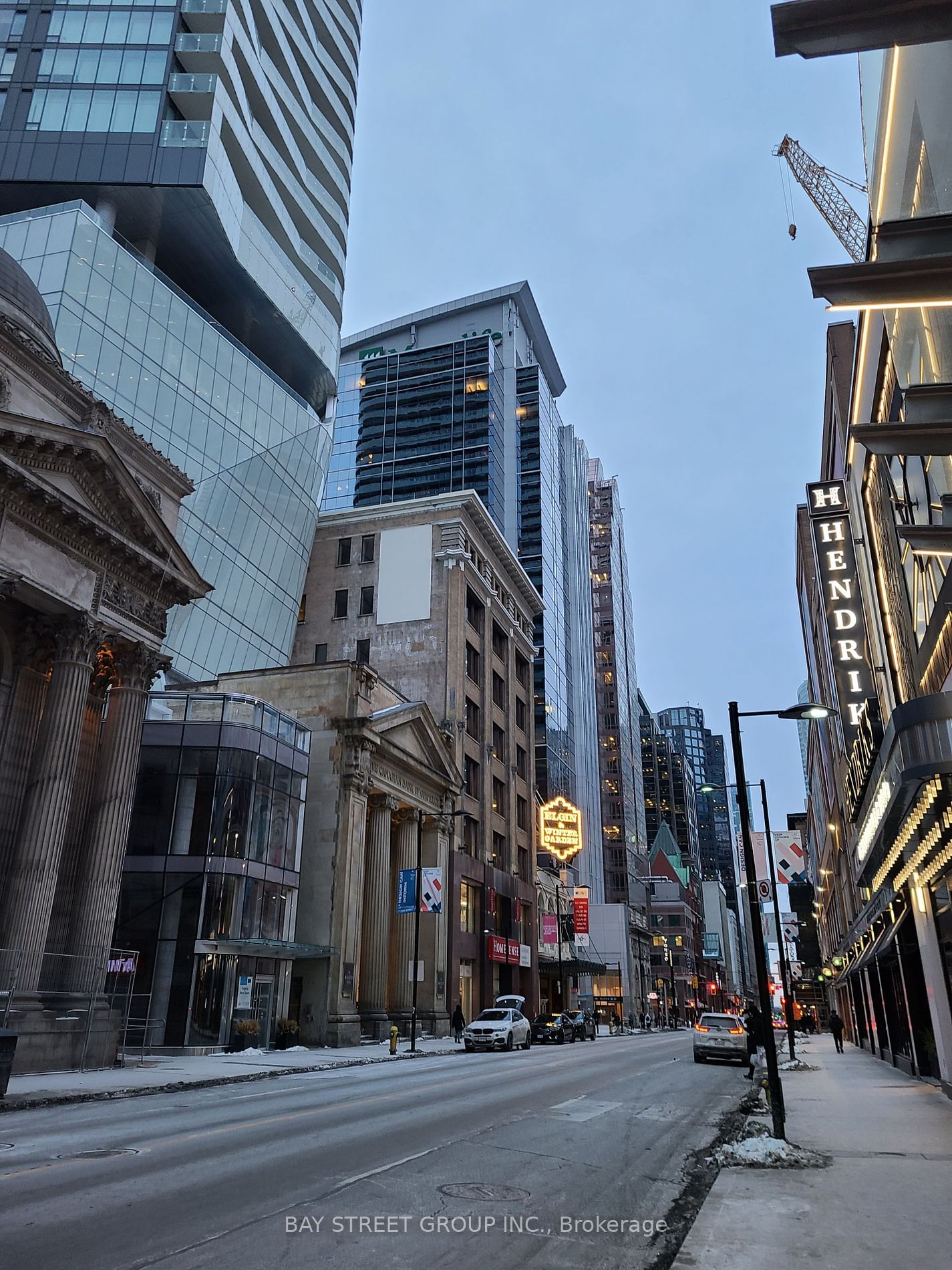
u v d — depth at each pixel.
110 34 68.69
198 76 67.44
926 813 14.61
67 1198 8.12
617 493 182.88
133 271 58.34
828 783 57.84
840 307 7.19
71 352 52.50
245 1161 9.98
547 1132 12.84
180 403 59.91
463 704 61.28
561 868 88.38
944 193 11.03
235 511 61.97
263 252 75.88
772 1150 10.55
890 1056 29.42
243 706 37.00
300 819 39.62
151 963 32.12
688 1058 31.31
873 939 32.06
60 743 24.84
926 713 11.91
